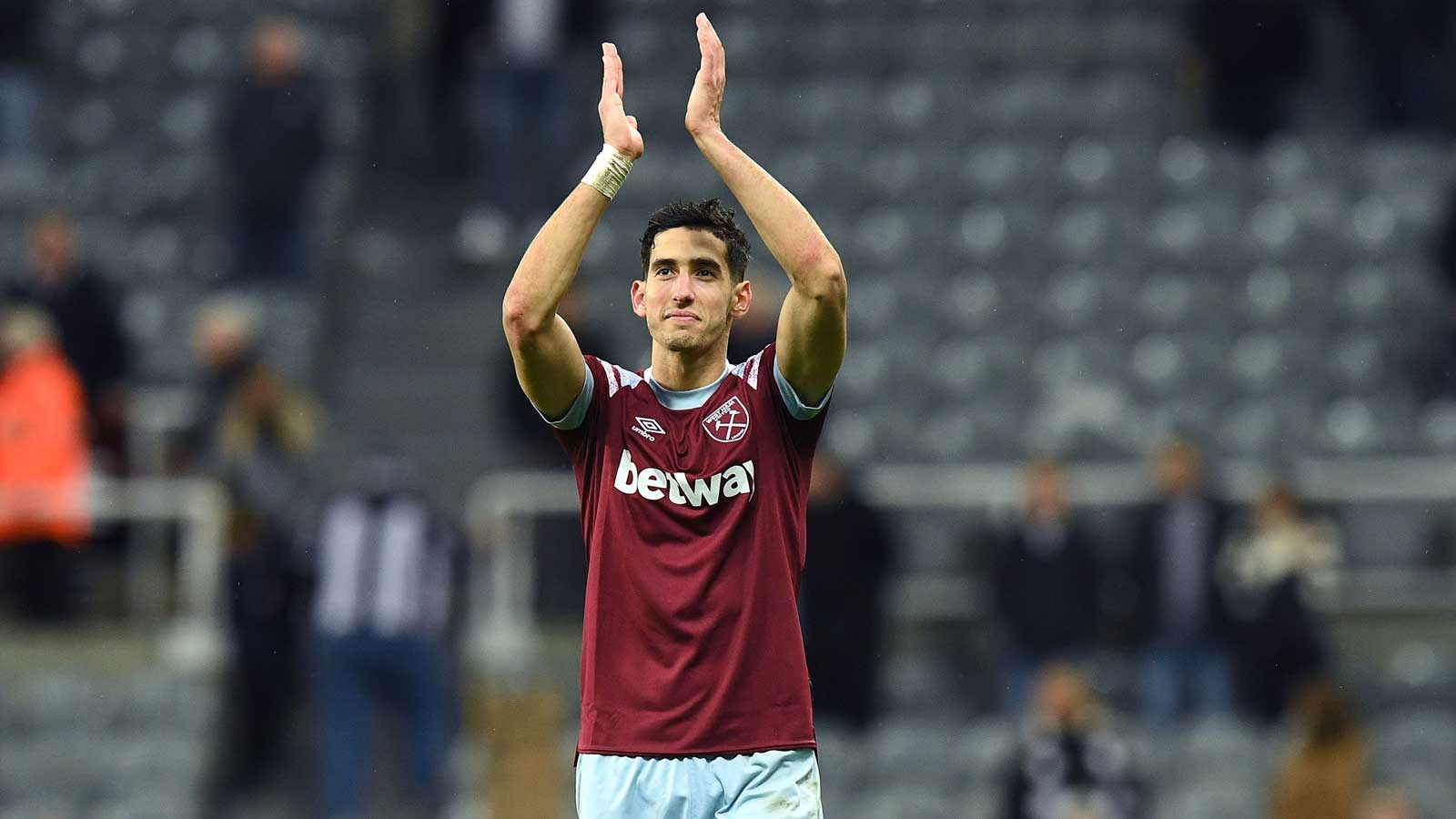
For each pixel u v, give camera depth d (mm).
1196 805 47219
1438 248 62125
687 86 72688
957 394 61406
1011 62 73812
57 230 54812
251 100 62719
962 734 48656
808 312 18312
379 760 48250
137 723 50844
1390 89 71562
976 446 58281
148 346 62781
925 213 68625
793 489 18906
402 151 72250
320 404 60719
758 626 18438
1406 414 60094
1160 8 74938
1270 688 48469
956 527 54562
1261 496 49844
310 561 48438
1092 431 56781
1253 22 68500
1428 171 69125
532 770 44438
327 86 70125
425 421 60406
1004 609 48188
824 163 70125
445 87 71250
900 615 53094
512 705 44719
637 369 60281
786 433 18984
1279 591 48625
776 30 74500
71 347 53875
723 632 18406
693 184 68125
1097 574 48125
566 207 18562
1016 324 64000
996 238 66812
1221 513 48656
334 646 44875
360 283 64688
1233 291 64875
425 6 74750
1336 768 44781
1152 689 48656
